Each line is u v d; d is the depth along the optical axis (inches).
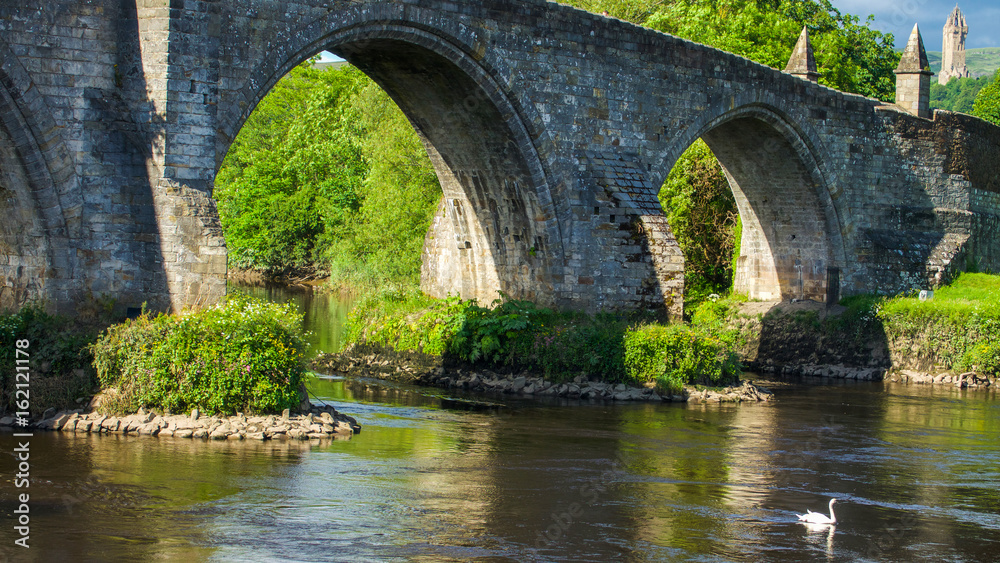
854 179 1398.9
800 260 1433.3
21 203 778.8
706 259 1689.2
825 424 933.8
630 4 1939.0
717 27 1755.7
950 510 645.9
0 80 746.2
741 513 612.1
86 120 779.4
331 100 2551.7
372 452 713.0
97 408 724.0
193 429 713.0
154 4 782.5
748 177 1423.5
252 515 556.1
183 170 793.6
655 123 1146.7
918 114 1492.4
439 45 968.3
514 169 1078.4
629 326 1051.9
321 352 1242.6
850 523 602.9
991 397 1159.0
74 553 488.4
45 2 765.3
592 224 1085.8
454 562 499.2
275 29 853.8
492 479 662.5
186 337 727.7
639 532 562.6
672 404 993.5
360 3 901.8
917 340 1301.7
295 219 2442.2
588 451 762.8
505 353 1056.2
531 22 1032.8
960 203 1515.7
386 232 1828.2
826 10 1983.3
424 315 1133.1
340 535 530.9
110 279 786.8
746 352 1400.1
